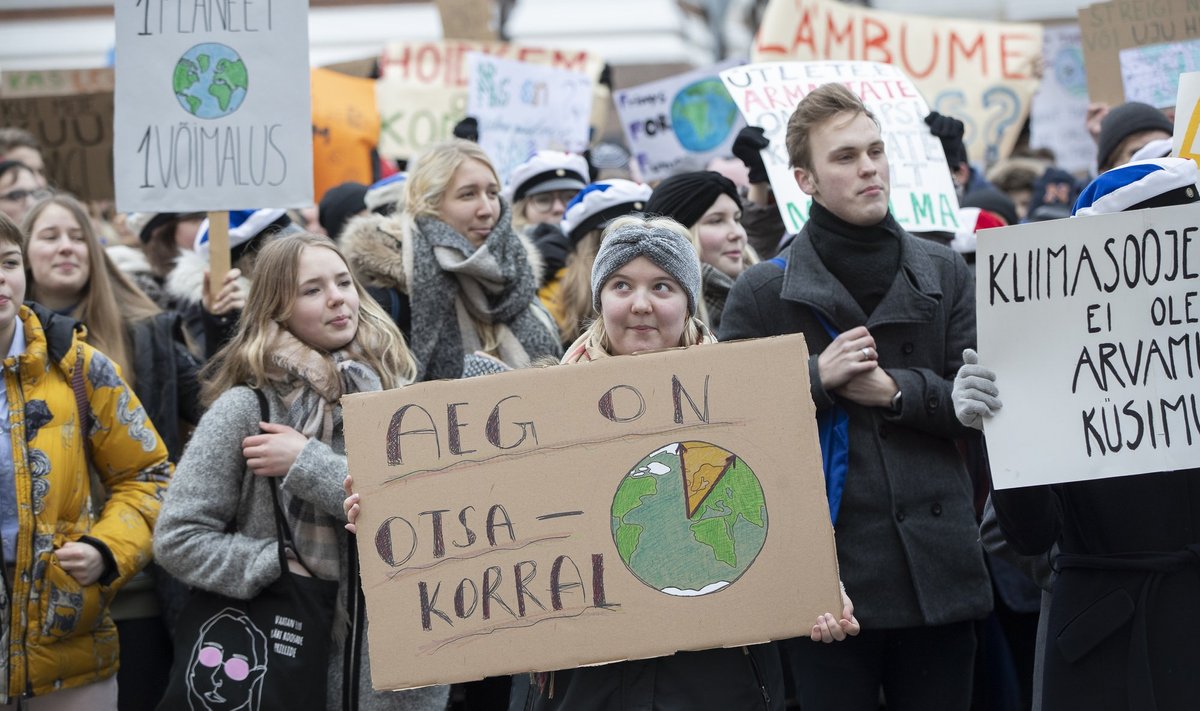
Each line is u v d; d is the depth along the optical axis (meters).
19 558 4.10
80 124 7.20
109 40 14.31
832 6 7.32
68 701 4.25
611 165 9.19
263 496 4.03
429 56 8.25
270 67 5.00
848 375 3.91
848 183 4.02
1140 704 3.13
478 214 4.84
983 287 3.20
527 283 4.90
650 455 3.16
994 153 7.44
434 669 3.12
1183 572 3.18
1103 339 3.19
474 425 3.20
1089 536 3.29
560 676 3.29
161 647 4.88
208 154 5.00
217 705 3.85
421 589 3.15
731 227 5.09
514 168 7.57
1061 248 3.19
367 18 14.52
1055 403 3.18
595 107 8.34
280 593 3.94
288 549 3.99
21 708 4.11
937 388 3.95
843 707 3.98
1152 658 3.15
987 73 7.42
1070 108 8.48
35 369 4.20
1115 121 5.82
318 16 14.56
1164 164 3.35
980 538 3.81
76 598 4.17
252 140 5.00
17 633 4.09
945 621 3.93
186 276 5.72
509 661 3.12
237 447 4.04
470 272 4.75
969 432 4.04
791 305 4.12
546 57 8.34
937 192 5.11
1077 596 3.27
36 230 4.97
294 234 4.23
